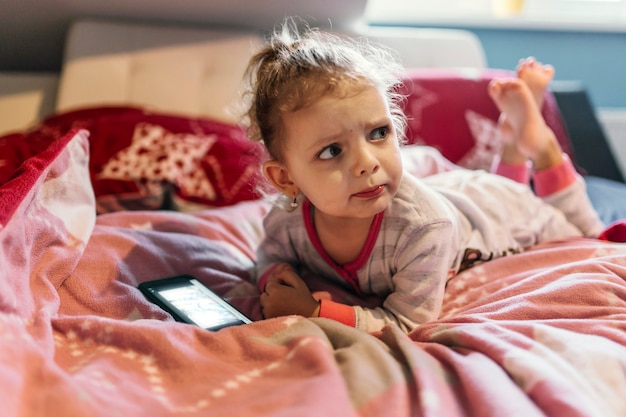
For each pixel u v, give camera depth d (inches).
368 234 36.4
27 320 28.9
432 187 43.6
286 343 27.9
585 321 29.3
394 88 38.6
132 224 44.0
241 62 73.9
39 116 73.0
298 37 40.4
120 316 33.9
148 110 66.7
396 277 36.6
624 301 31.7
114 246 38.9
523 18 95.1
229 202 56.4
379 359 26.4
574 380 24.3
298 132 32.1
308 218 38.0
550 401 22.8
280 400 23.0
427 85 69.7
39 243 33.8
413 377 25.2
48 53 79.3
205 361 26.8
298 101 31.7
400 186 36.4
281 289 36.3
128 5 73.4
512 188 46.0
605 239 45.5
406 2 95.7
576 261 38.9
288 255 41.4
